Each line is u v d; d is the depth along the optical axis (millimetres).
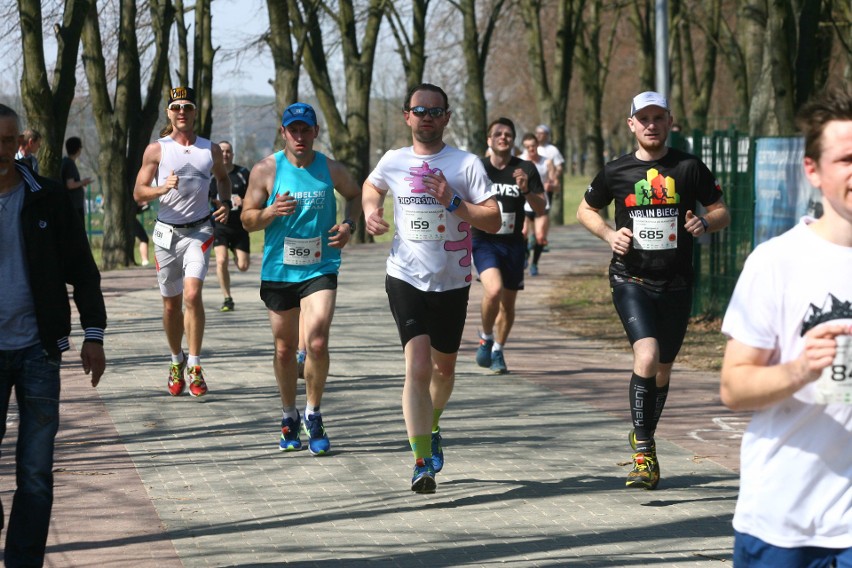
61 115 25875
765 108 26938
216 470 11453
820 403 4883
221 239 24359
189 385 15398
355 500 10352
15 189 7770
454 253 10414
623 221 10883
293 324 12008
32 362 7727
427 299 10414
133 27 38312
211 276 33406
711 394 15586
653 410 10711
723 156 21797
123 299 27766
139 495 10516
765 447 5211
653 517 9773
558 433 13164
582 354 19328
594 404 14891
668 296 10875
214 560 8656
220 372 17203
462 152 10539
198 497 10461
